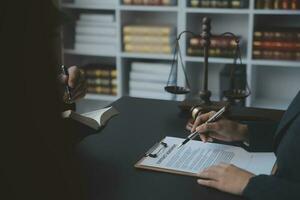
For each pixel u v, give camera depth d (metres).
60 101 0.27
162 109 1.67
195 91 3.36
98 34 3.28
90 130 1.16
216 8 2.96
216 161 1.14
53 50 0.27
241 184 0.95
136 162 1.14
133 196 0.95
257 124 1.26
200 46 3.04
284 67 3.22
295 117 1.06
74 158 0.29
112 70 3.32
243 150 1.22
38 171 0.26
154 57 3.15
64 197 0.27
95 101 3.63
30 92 0.26
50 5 0.27
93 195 0.95
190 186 1.00
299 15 3.07
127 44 3.22
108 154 1.20
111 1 3.23
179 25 3.04
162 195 0.95
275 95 3.29
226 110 1.50
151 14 3.43
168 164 1.11
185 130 1.42
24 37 0.26
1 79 0.25
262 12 2.86
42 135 0.26
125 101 1.78
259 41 2.93
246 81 2.69
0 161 0.26
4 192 0.26
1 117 0.26
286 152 1.00
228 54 2.99
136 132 1.40
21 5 0.25
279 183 0.91
